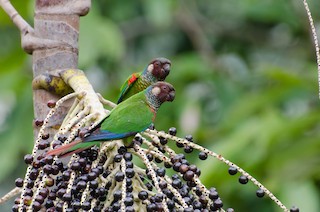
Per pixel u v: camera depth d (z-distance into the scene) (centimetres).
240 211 1061
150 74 744
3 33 1321
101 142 518
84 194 478
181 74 1227
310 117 1023
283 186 978
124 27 1403
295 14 1340
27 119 1148
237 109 1099
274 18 1337
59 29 620
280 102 1179
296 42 1395
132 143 519
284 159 1005
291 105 1216
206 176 976
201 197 498
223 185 1014
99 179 502
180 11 1379
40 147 515
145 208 500
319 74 515
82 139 500
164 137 527
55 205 492
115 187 497
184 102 1169
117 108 533
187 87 1224
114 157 502
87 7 629
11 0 1109
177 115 1157
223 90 1220
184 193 496
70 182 482
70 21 623
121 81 1234
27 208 496
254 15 1339
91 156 514
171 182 505
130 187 491
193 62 1241
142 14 1394
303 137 1032
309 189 968
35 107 607
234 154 1004
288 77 1102
